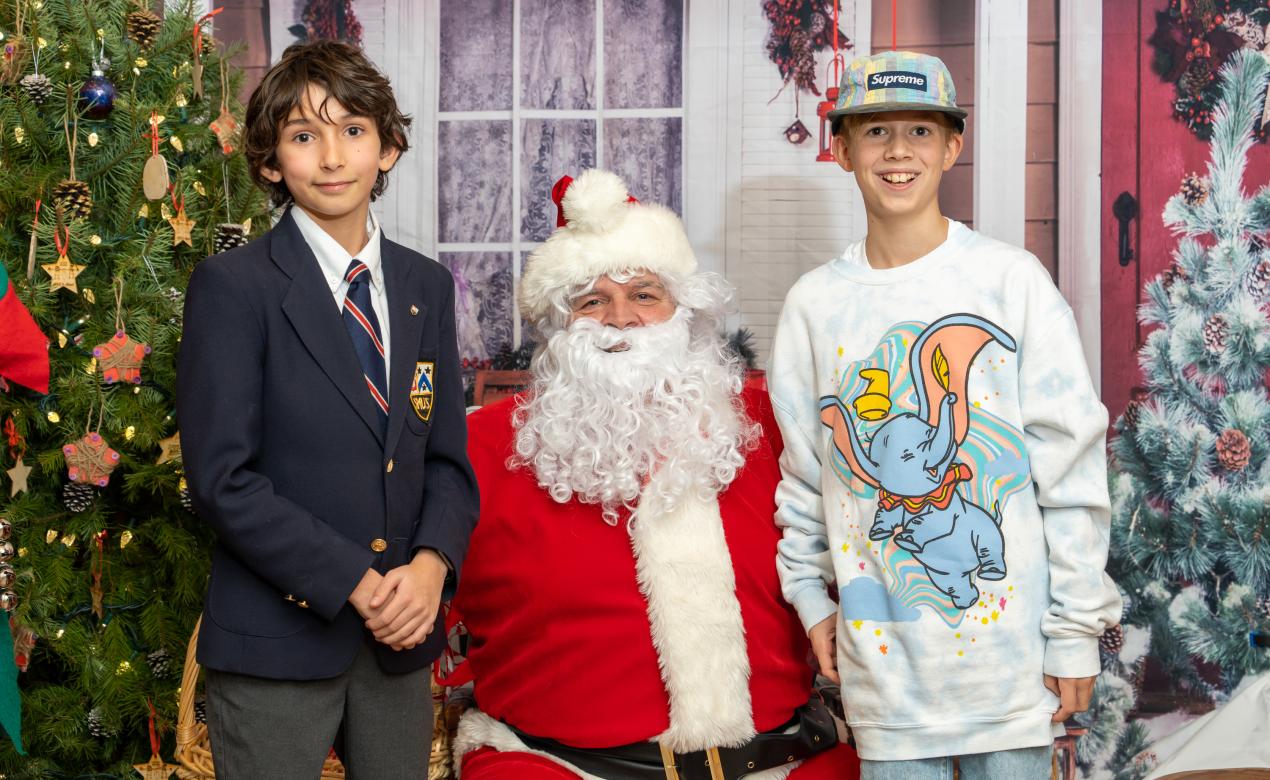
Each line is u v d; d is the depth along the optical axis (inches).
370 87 61.3
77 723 83.9
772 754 71.5
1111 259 98.4
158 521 86.2
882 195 68.0
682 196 102.5
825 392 69.1
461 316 105.0
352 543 57.5
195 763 76.7
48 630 82.0
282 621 57.7
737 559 73.3
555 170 103.6
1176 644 99.0
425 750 64.0
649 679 70.5
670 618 69.8
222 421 56.2
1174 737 99.0
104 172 83.9
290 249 60.7
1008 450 64.9
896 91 67.0
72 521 83.1
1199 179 97.3
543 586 72.6
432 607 60.0
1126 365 98.7
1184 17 96.9
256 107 61.2
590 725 70.6
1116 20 97.3
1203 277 97.6
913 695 64.6
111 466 80.0
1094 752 100.0
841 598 67.1
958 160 99.6
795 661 75.0
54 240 81.1
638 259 76.7
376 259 63.1
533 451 75.2
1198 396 98.0
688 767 69.4
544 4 103.0
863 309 68.6
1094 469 64.9
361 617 59.8
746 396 80.7
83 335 82.2
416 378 63.1
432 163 104.4
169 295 84.6
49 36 82.9
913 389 65.9
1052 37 98.1
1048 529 65.1
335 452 58.5
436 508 63.1
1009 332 65.2
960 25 99.0
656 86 102.4
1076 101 98.0
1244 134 96.6
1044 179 98.8
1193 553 98.4
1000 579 64.1
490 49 103.7
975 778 65.3
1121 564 99.3
